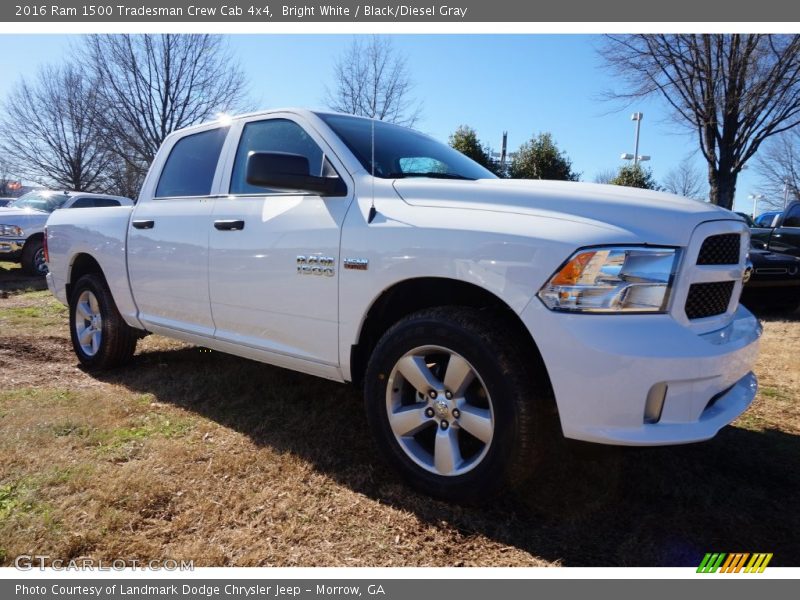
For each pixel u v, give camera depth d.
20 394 3.75
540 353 2.21
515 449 2.21
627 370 2.05
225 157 3.54
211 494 2.48
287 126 3.28
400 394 2.61
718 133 14.97
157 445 2.95
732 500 2.55
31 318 6.84
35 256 11.43
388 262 2.53
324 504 2.44
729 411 2.38
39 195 12.78
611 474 2.72
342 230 2.74
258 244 3.10
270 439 3.06
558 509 2.43
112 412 3.41
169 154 4.06
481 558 2.12
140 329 4.18
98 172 26.86
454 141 20.06
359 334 2.70
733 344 2.32
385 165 2.98
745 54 13.72
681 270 2.18
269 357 3.17
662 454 2.97
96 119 22.00
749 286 7.74
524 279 2.18
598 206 2.28
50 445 2.91
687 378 2.11
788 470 2.86
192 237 3.52
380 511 2.39
